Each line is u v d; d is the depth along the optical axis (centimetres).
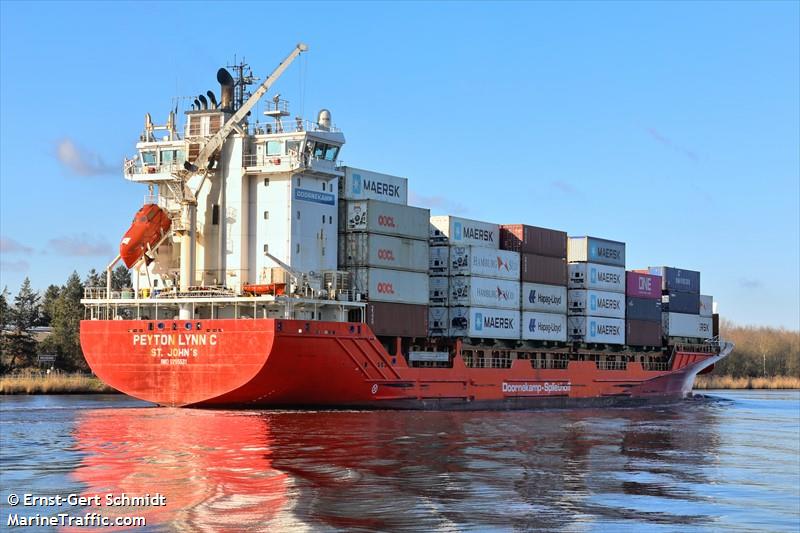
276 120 6331
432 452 4559
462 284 7219
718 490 3888
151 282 6353
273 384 5753
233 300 5800
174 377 5875
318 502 3288
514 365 7675
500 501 3422
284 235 6088
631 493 3719
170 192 6391
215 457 4219
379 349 6319
